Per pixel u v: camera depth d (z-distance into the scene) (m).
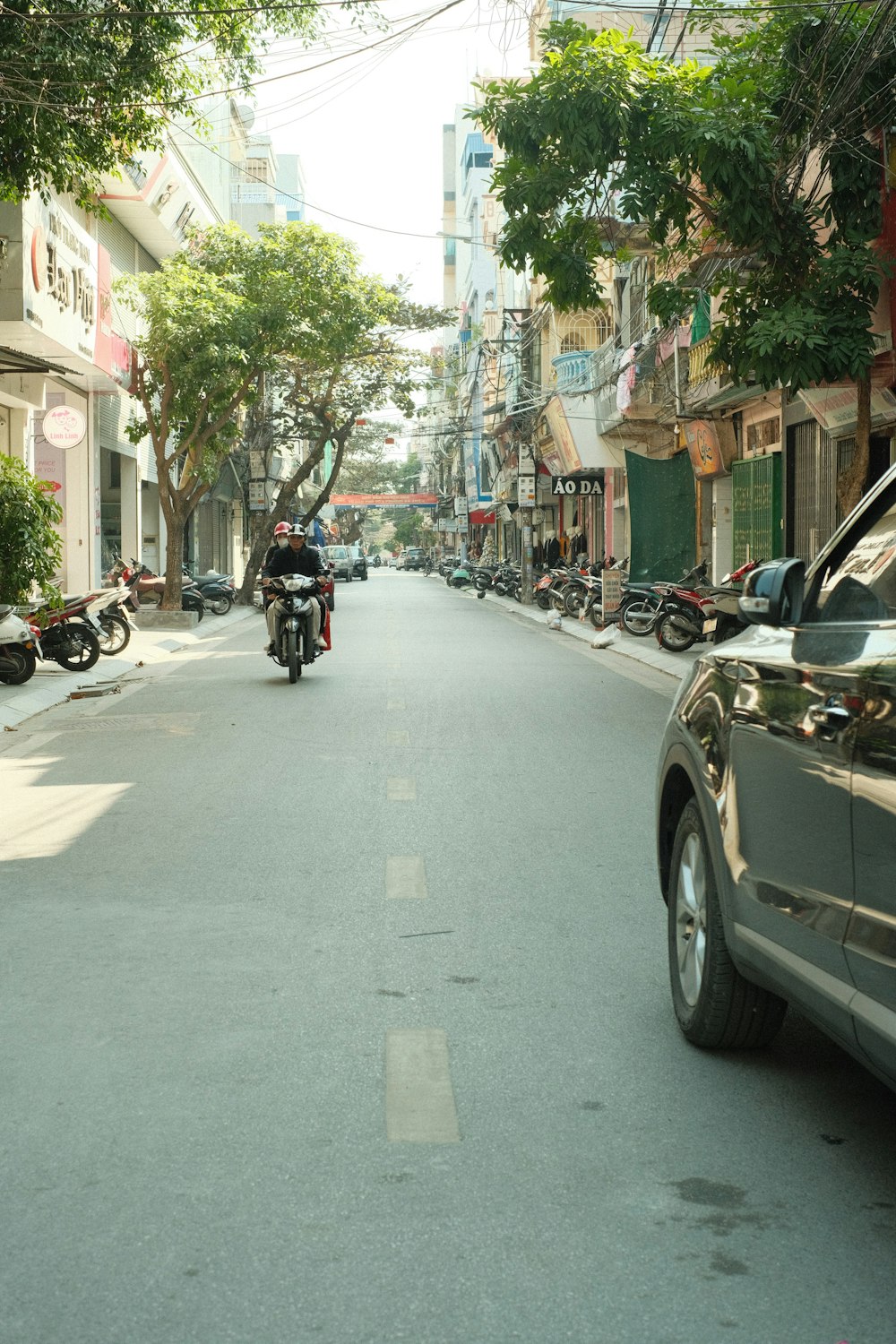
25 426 23.50
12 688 15.30
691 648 21.80
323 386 43.00
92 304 23.33
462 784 9.59
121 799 9.10
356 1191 3.47
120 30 12.52
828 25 12.77
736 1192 3.48
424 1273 3.06
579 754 10.95
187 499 28.64
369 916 6.19
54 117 12.42
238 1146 3.74
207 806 8.83
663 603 21.42
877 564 3.67
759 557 23.91
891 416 15.94
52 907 6.38
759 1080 4.28
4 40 11.81
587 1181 3.54
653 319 28.48
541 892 6.61
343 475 141.00
